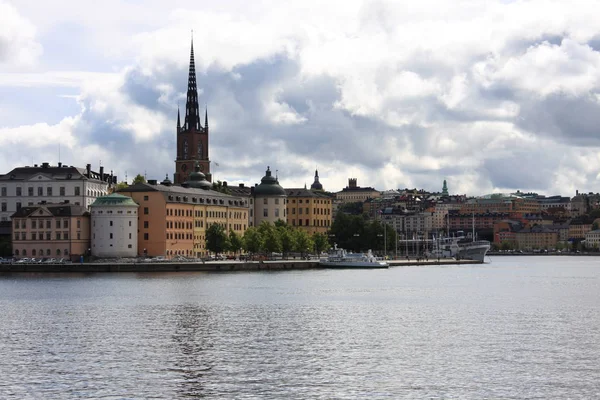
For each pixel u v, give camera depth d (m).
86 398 94.44
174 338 131.75
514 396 95.38
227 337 132.88
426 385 99.94
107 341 128.88
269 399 94.12
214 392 96.88
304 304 182.00
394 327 145.12
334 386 99.50
